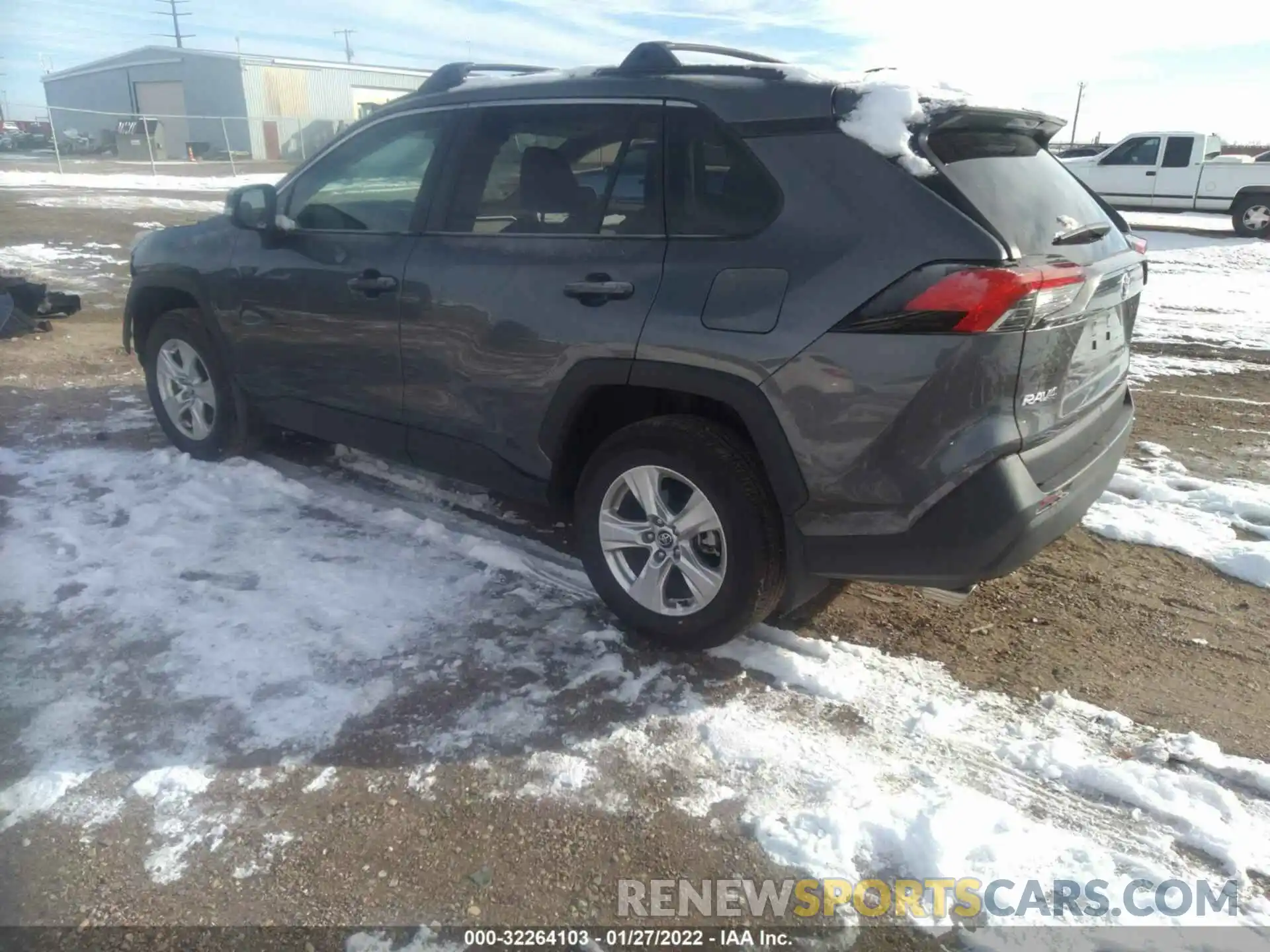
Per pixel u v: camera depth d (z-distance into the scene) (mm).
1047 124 3221
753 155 2934
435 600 3598
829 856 2391
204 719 2854
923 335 2576
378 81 46469
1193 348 8336
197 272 4617
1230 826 2488
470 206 3619
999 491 2623
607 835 2463
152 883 2277
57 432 5445
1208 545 4215
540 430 3439
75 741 2748
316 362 4195
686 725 2904
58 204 17297
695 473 3043
